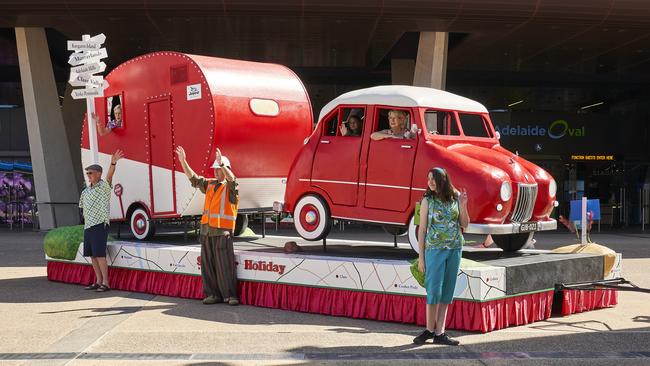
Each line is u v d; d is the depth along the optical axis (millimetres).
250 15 19797
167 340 7273
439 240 6984
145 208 11445
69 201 24062
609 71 29062
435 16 19891
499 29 21375
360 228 27531
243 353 6742
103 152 11992
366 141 9320
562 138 29594
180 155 9836
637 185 30250
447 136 9352
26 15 20328
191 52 25312
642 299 10289
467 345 7090
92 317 8516
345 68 28938
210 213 9453
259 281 9336
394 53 26969
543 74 29875
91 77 11133
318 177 9680
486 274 7676
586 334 7676
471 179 8438
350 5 19203
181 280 10078
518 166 9000
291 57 26188
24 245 18641
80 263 11297
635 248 18641
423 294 7969
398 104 9141
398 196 8984
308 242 11414
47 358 6527
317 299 8805
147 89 11344
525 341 7293
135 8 19328
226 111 10641
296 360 6473
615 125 29938
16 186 28781
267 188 11562
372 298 8391
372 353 6754
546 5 19500
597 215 10602
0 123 28906
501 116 29375
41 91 23312
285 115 11523
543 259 8742
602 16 19953
